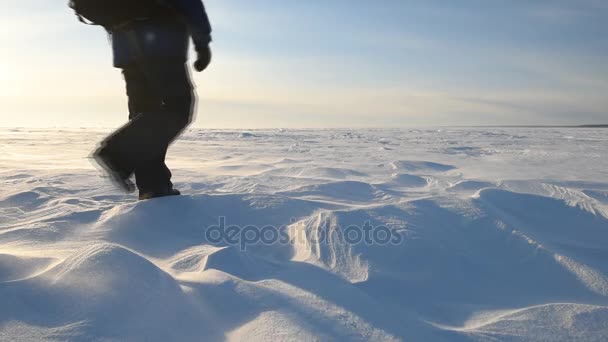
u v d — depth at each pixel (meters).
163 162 1.95
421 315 1.06
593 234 1.69
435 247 1.41
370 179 3.37
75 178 3.07
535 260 1.39
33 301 0.86
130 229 1.58
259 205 1.82
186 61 1.84
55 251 1.34
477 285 1.24
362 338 0.86
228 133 19.25
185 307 0.93
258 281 1.17
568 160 6.20
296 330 0.86
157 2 1.73
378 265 1.27
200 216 1.70
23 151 7.05
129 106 1.91
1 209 1.96
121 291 0.91
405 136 18.05
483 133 23.38
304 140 13.20
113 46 1.86
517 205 1.91
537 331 0.96
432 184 3.04
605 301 1.19
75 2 1.77
